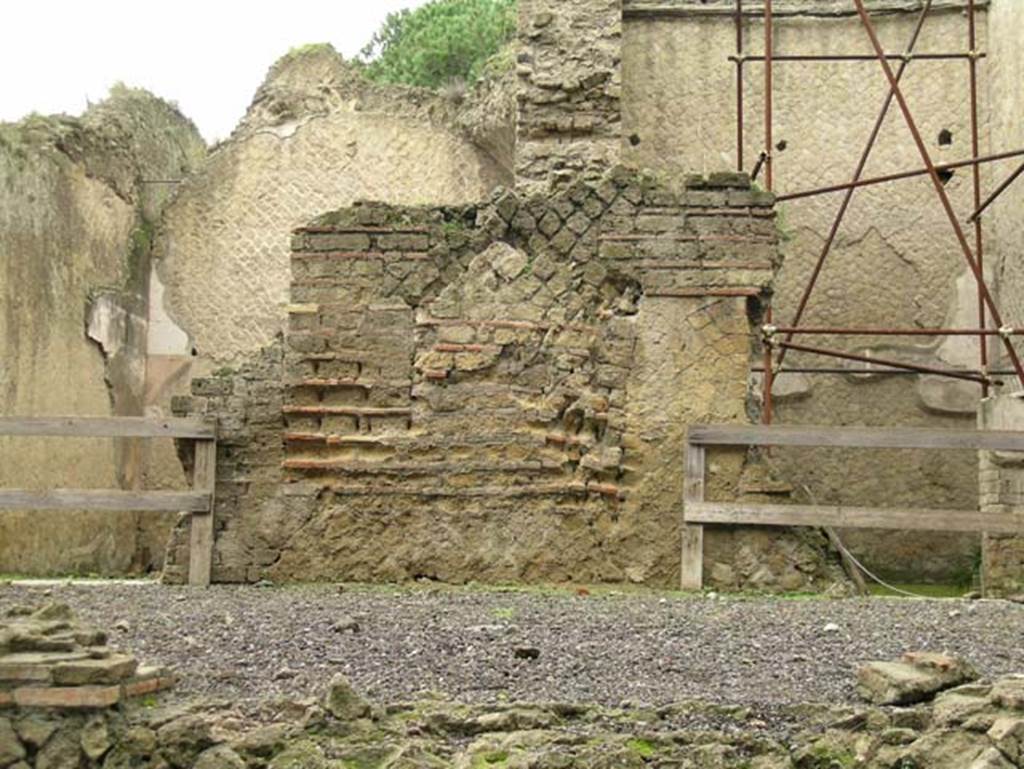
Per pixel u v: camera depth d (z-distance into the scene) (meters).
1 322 15.11
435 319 11.82
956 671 6.48
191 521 11.44
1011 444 10.88
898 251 16.86
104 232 17.62
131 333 18.23
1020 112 15.34
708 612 9.16
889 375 16.67
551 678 6.98
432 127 19.11
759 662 7.36
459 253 12.00
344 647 7.64
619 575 11.43
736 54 16.36
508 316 11.83
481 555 11.45
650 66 17.16
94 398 17.14
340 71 19.52
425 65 31.33
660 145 17.05
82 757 6.02
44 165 16.14
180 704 6.38
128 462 17.80
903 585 15.84
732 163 17.02
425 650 7.57
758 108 17.09
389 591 10.64
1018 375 13.77
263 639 7.85
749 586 11.17
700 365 11.77
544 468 11.52
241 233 19.02
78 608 9.04
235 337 18.83
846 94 17.03
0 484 14.79
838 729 6.18
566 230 12.02
